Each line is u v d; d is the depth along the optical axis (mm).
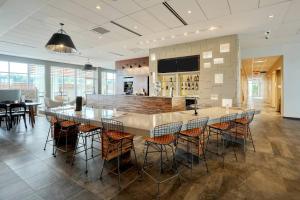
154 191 2451
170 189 2500
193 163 3363
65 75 12930
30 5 4160
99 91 15320
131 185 2598
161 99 6316
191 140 3482
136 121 2844
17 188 2516
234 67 6570
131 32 6137
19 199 2271
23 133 5566
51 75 11969
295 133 5621
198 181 2715
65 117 3580
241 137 4512
